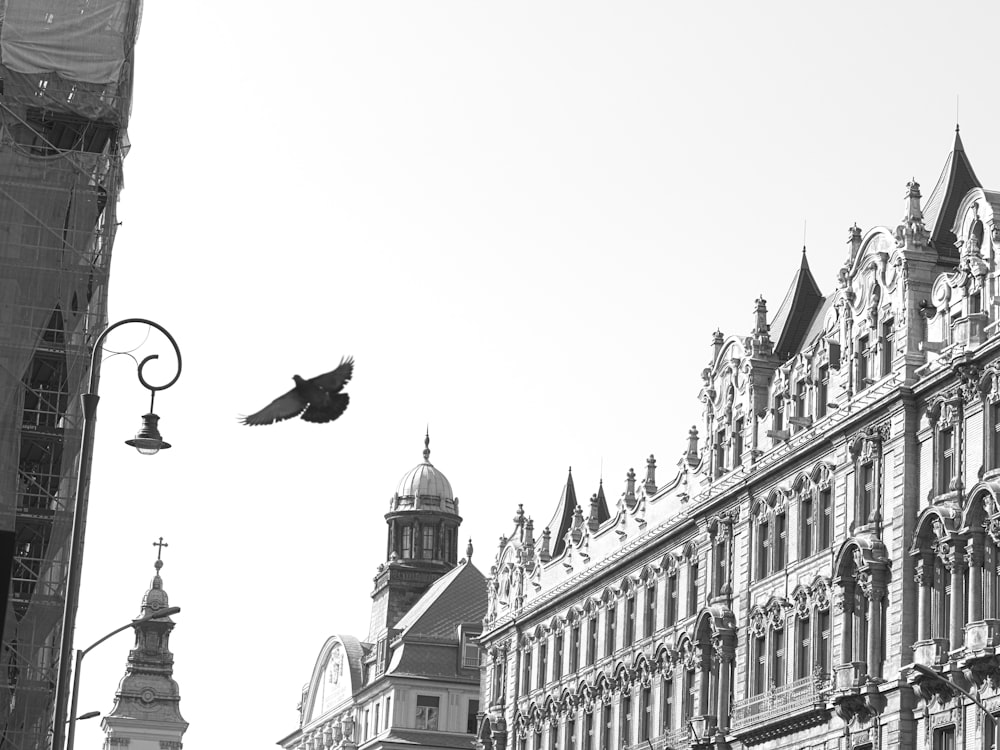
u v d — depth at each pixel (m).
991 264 60.78
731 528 78.50
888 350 66.56
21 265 65.00
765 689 73.38
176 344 38.00
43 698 63.06
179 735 181.12
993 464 58.91
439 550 150.38
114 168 68.62
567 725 96.75
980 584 58.78
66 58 67.88
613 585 92.31
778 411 75.44
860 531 65.94
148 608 185.62
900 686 61.66
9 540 20.95
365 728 142.50
